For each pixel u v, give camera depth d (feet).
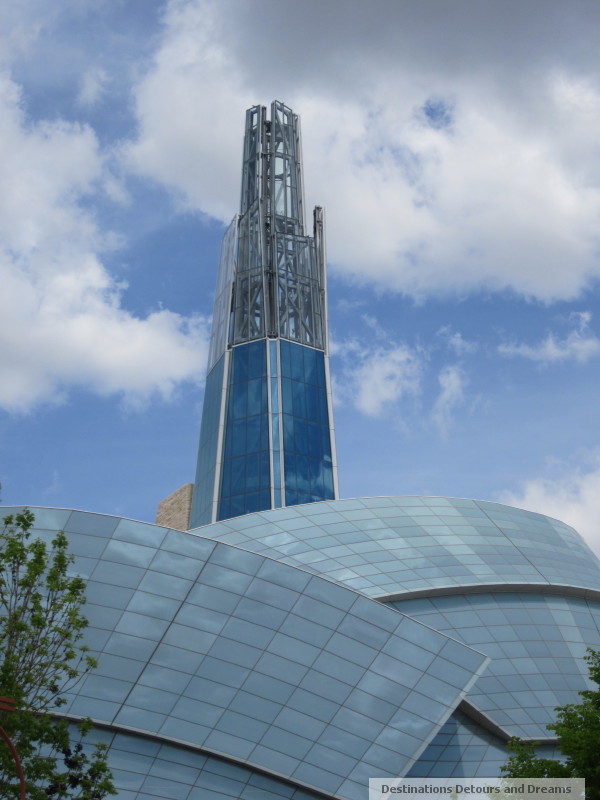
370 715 141.38
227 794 128.26
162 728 131.13
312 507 217.77
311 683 141.08
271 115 433.48
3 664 94.48
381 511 218.79
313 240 415.85
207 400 405.18
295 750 134.31
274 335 391.65
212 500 361.71
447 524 217.15
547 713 169.89
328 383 389.60
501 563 204.64
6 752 91.04
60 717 128.26
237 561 149.59
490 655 179.83
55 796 109.29
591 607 203.92
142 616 140.67
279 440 366.22
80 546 146.72
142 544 148.25
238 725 134.21
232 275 407.03
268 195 419.13
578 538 236.63
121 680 134.10
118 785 124.77
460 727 161.17
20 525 105.60
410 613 185.47
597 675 112.37
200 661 138.51
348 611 149.79
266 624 144.56
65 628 101.65
